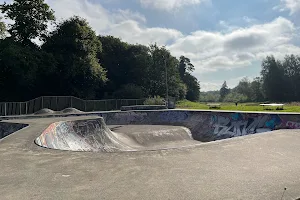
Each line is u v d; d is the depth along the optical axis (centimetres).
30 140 713
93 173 407
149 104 3209
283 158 507
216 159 496
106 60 4181
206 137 1827
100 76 3312
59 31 3266
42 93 3131
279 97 5462
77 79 3241
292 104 2636
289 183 356
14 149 598
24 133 845
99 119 1502
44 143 824
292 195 312
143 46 4684
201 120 2030
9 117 1711
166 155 530
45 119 1430
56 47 3183
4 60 2480
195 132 1928
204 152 559
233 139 724
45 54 2841
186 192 323
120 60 4366
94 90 3588
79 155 536
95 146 1294
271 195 312
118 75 4259
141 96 3656
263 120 1606
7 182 365
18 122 1248
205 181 365
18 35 2980
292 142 680
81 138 1284
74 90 3209
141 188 338
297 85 5416
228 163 466
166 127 1961
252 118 1683
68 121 1279
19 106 2434
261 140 709
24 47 2748
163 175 395
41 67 2791
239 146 624
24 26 2934
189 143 1656
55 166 451
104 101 3091
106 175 397
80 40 3173
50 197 308
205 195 313
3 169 432
